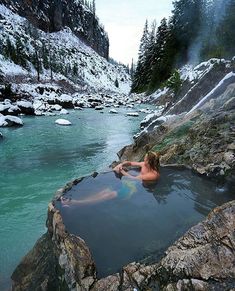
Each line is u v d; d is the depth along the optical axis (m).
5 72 48.03
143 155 9.16
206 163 6.21
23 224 6.78
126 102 46.38
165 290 2.86
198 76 18.23
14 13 90.00
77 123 21.50
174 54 50.12
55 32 110.25
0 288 4.76
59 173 10.22
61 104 32.50
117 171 6.21
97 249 3.57
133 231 3.94
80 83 80.56
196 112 9.38
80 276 3.21
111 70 125.81
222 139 6.48
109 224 4.11
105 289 3.03
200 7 47.38
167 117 11.96
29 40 75.31
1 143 14.46
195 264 2.96
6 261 5.47
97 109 33.25
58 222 4.00
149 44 69.38
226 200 4.98
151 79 55.09
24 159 11.82
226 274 2.78
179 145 7.39
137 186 5.52
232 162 5.61
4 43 61.44
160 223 4.14
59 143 14.80
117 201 4.86
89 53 119.94
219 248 3.05
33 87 41.59
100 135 17.16
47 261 4.24
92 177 5.96
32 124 20.17
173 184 5.66
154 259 3.35
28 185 9.09
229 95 8.91
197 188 5.46
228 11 32.91
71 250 3.49
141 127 18.77
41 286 4.00
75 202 4.73
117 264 3.34
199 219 4.25
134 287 2.99
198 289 2.72
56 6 109.69
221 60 14.77
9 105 23.56
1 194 8.40
